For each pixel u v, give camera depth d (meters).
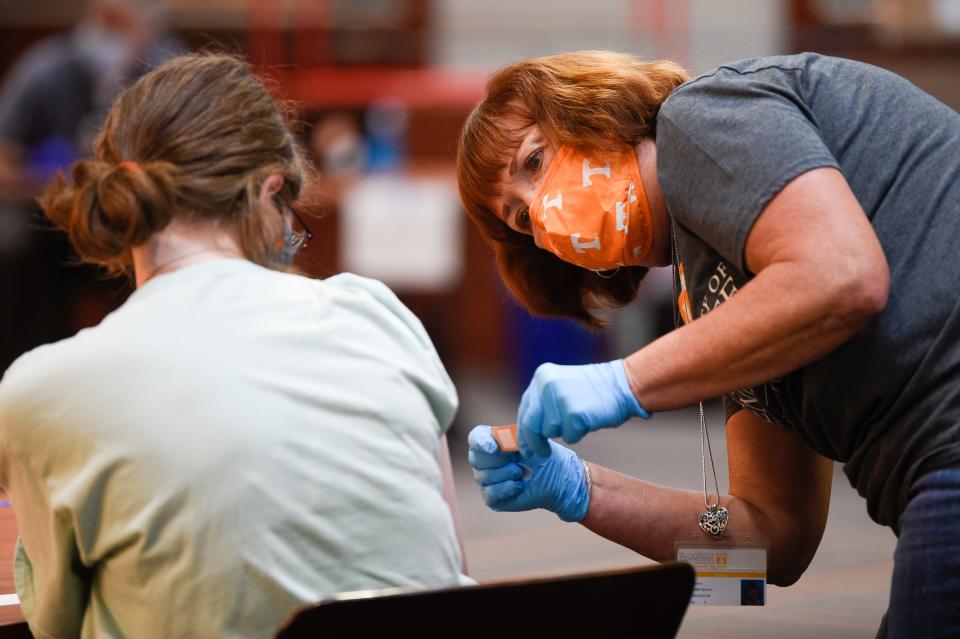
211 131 2.76
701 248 3.35
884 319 3.08
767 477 4.03
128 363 2.54
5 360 10.27
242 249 2.81
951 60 15.45
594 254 3.65
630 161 3.57
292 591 2.51
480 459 3.59
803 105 3.19
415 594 2.23
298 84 14.00
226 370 2.56
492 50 16.02
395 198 10.72
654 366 3.09
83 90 11.30
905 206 3.13
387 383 2.71
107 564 2.60
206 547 2.49
